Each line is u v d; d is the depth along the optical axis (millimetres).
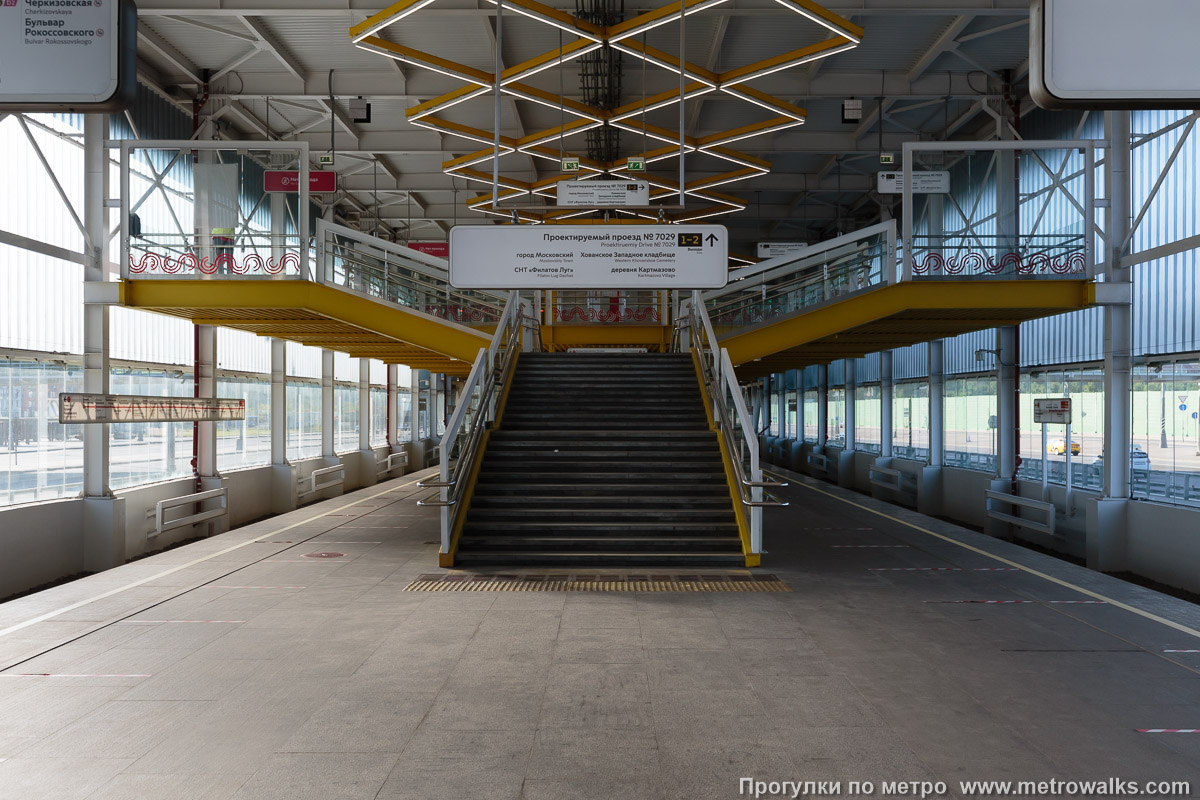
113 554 12477
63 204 12289
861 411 26328
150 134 15273
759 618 7145
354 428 25797
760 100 14547
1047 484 15312
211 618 7160
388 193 24328
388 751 4348
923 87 15969
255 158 13305
